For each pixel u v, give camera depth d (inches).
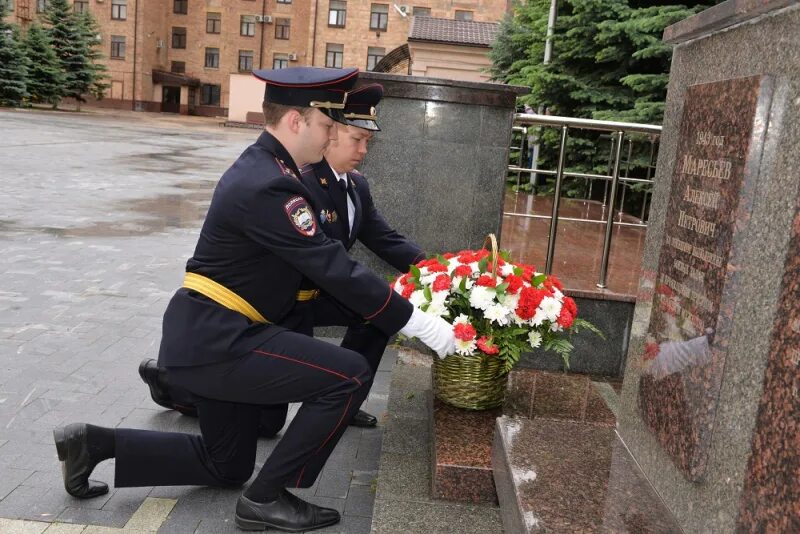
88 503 107.1
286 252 94.8
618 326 164.2
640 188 316.8
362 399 101.3
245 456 108.3
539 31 501.4
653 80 359.3
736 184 70.2
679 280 82.5
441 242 180.5
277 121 99.2
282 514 101.3
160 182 512.7
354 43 1815.9
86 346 173.0
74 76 1512.1
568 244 235.9
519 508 80.9
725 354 71.2
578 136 423.8
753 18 72.2
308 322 119.1
